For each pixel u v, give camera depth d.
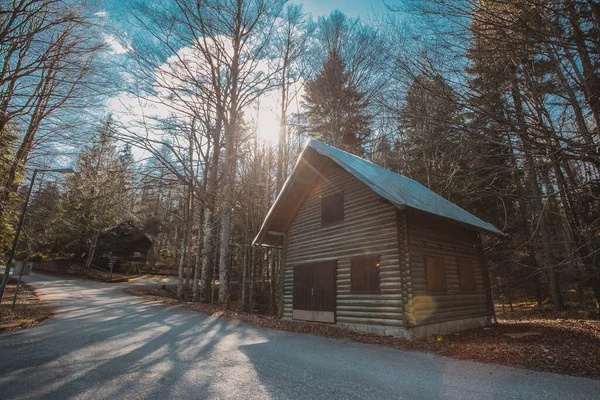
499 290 22.33
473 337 10.09
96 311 14.79
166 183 19.92
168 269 46.72
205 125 22.92
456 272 12.34
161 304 18.53
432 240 11.62
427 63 6.61
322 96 25.47
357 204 12.28
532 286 21.38
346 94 23.62
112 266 39.25
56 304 16.66
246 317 14.20
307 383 5.43
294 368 6.37
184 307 17.31
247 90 23.02
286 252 15.38
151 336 9.37
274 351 7.91
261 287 31.81
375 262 11.08
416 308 10.09
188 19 19.48
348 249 12.22
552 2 5.55
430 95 6.75
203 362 6.66
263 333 10.55
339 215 12.92
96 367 6.16
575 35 5.85
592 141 6.12
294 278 14.48
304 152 13.20
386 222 11.08
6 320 11.34
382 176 12.77
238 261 31.39
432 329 10.39
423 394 4.98
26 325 10.82
